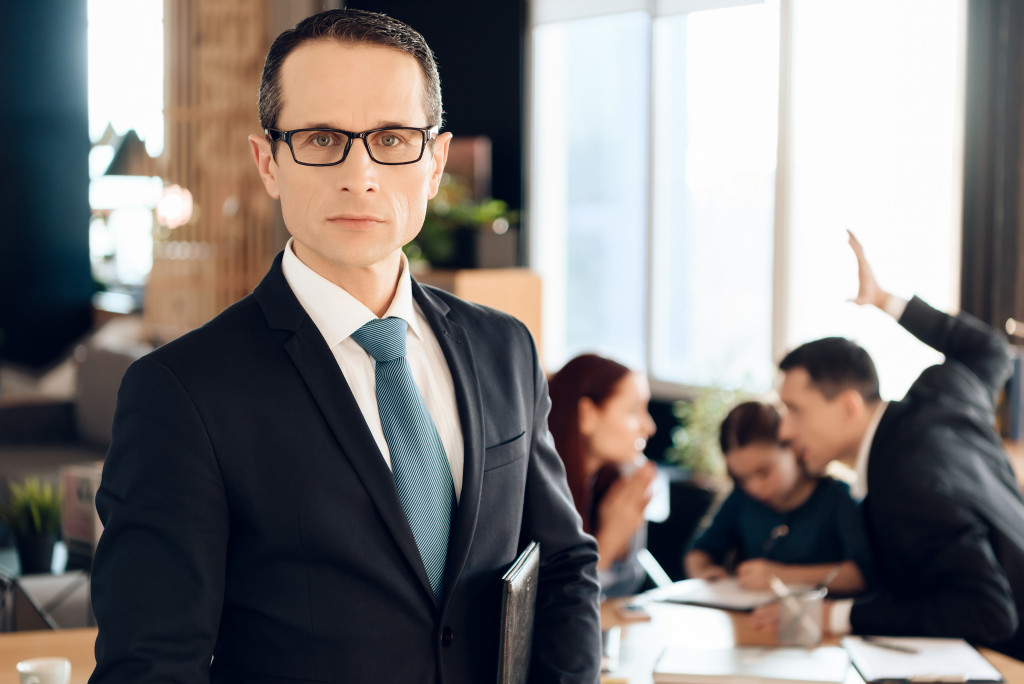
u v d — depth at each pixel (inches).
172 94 255.9
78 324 327.3
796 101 193.2
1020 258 154.1
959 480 83.1
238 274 258.2
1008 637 80.4
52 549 132.0
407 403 45.3
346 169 41.7
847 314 187.6
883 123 179.8
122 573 40.1
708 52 207.2
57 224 323.3
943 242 171.9
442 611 44.0
